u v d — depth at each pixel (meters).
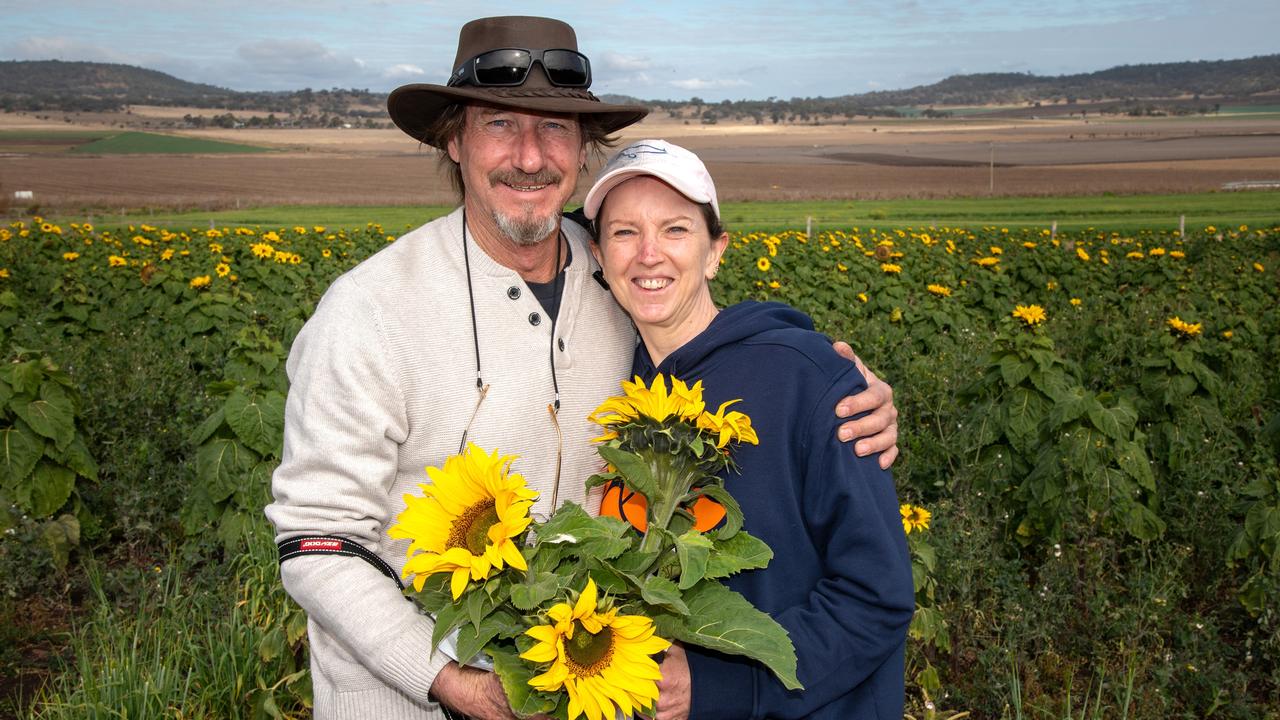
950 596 4.29
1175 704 3.79
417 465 2.23
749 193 65.44
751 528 2.09
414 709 2.16
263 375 5.68
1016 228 34.09
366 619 2.00
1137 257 16.80
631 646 1.65
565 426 2.36
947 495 5.25
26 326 9.40
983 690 3.78
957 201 59.66
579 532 1.72
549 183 2.34
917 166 92.88
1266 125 175.50
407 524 1.69
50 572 4.82
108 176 78.81
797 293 11.63
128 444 5.91
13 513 4.73
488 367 2.25
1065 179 74.19
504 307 2.29
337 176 80.56
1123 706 3.49
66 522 4.88
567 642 1.63
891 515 2.09
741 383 2.15
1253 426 6.37
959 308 10.87
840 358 2.18
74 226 18.41
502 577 1.68
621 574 1.69
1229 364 7.90
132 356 7.73
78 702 3.45
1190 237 22.05
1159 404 5.81
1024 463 5.11
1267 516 4.29
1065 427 4.70
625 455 1.75
